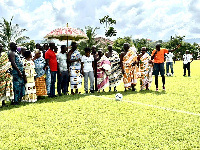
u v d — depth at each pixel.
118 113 6.52
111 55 10.31
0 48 7.42
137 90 10.74
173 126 5.34
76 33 9.96
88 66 9.90
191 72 20.03
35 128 5.45
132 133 4.97
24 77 8.23
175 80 13.91
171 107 7.11
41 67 8.75
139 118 6.00
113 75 10.30
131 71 10.27
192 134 4.84
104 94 9.69
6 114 6.74
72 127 5.46
